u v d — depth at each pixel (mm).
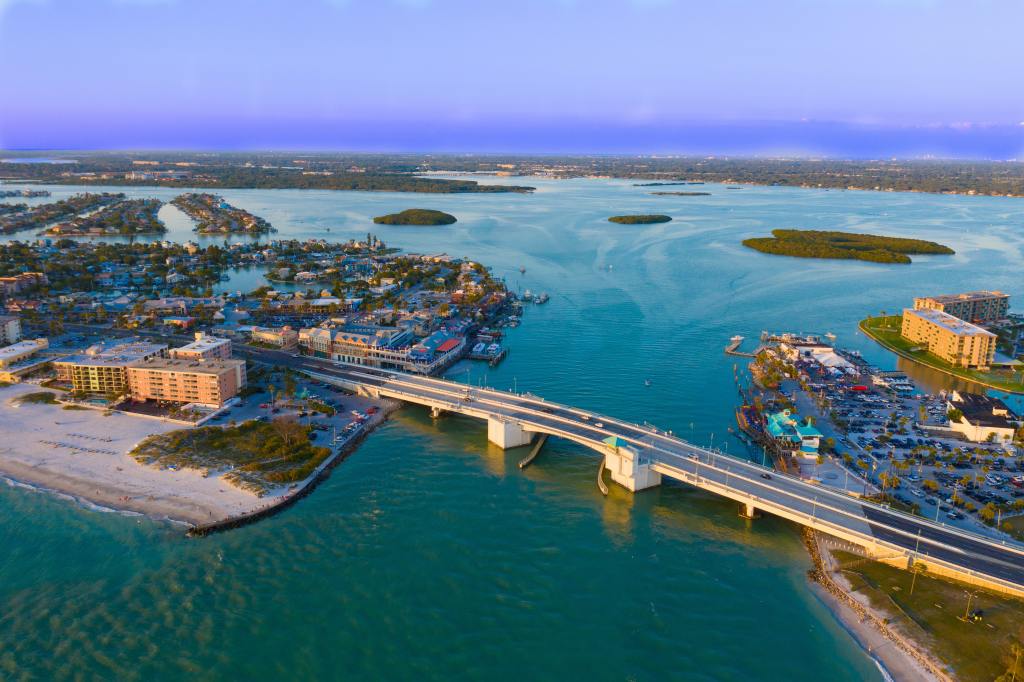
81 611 175625
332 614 175375
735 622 175125
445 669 159000
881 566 195250
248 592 182875
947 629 168750
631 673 158625
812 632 171500
